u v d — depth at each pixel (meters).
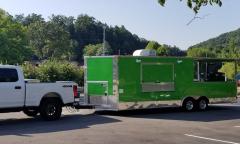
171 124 16.78
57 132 14.44
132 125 16.39
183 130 15.21
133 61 20.14
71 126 15.94
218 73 23.23
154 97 20.80
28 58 67.44
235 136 14.01
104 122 17.22
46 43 120.69
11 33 64.94
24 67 35.28
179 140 13.17
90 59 20.62
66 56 122.31
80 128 15.43
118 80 19.70
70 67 37.00
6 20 65.62
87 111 21.56
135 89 20.20
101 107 20.20
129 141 12.89
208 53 86.25
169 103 21.30
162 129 15.41
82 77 37.31
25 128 15.34
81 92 26.78
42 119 18.05
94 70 20.48
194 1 10.67
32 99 17.06
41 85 17.30
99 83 20.31
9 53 62.62
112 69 19.81
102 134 14.12
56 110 17.83
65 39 122.56
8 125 16.16
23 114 20.03
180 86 21.66
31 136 13.57
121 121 17.59
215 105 26.09
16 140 12.79
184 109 21.92
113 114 20.33
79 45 153.88
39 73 35.34
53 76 35.62
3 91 16.23
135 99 20.22
